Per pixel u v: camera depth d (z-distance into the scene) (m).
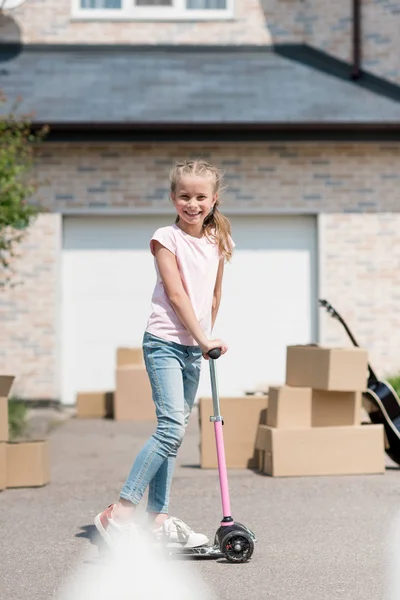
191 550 6.50
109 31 19.16
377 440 10.05
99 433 13.92
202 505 8.42
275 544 6.93
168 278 6.51
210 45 19.14
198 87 17.98
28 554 6.70
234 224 17.64
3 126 14.53
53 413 16.64
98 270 17.53
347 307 17.55
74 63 18.77
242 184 17.53
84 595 5.62
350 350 9.91
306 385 10.05
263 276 17.64
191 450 12.14
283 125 16.80
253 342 17.62
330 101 17.55
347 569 6.21
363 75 18.34
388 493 8.93
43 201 17.39
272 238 17.66
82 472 10.45
